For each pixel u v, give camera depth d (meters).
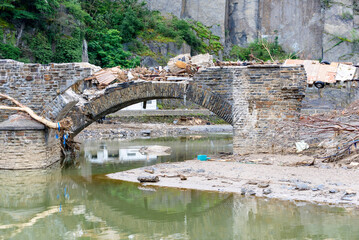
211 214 9.41
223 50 74.75
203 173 13.48
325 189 10.84
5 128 15.20
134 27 60.66
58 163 17.17
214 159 16.28
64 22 44.41
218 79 15.99
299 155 15.23
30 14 40.97
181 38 64.62
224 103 15.96
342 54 71.19
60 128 15.61
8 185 12.73
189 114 46.06
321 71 15.73
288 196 10.48
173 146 24.31
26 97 16.20
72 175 14.27
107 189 12.00
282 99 15.49
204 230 8.38
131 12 60.66
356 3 72.19
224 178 12.63
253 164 14.41
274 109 15.57
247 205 9.93
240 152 15.92
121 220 9.20
